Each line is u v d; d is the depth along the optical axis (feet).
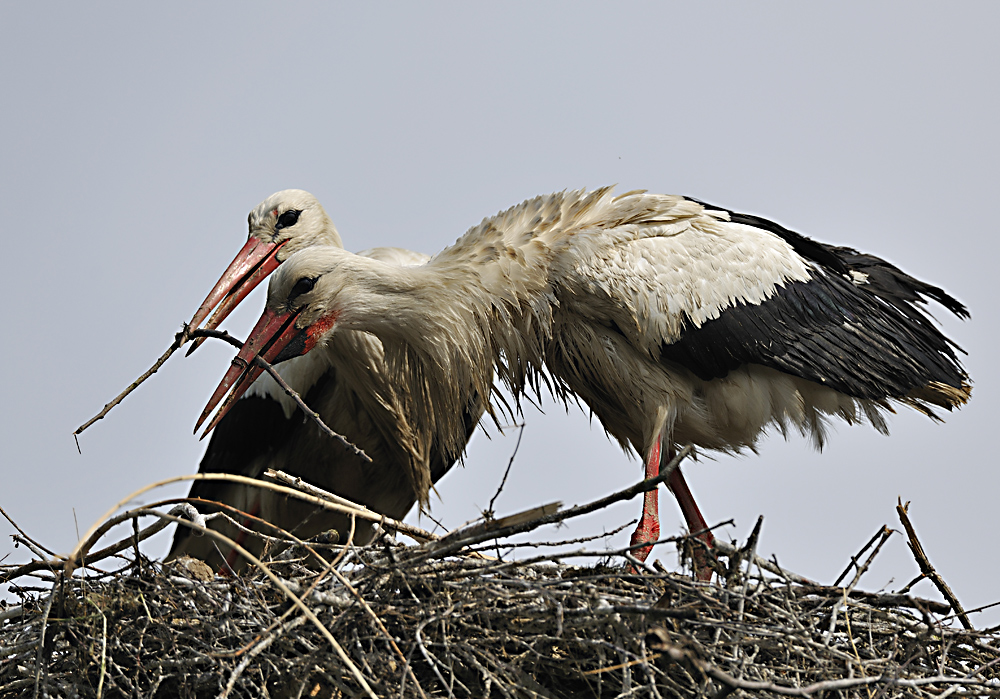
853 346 36.22
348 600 24.31
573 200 35.42
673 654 20.39
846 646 26.68
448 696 23.35
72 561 21.07
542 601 24.97
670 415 34.50
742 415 35.06
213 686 24.98
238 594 25.38
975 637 27.32
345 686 24.07
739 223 37.19
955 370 38.22
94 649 24.71
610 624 24.58
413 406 35.42
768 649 25.70
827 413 36.42
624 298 33.35
